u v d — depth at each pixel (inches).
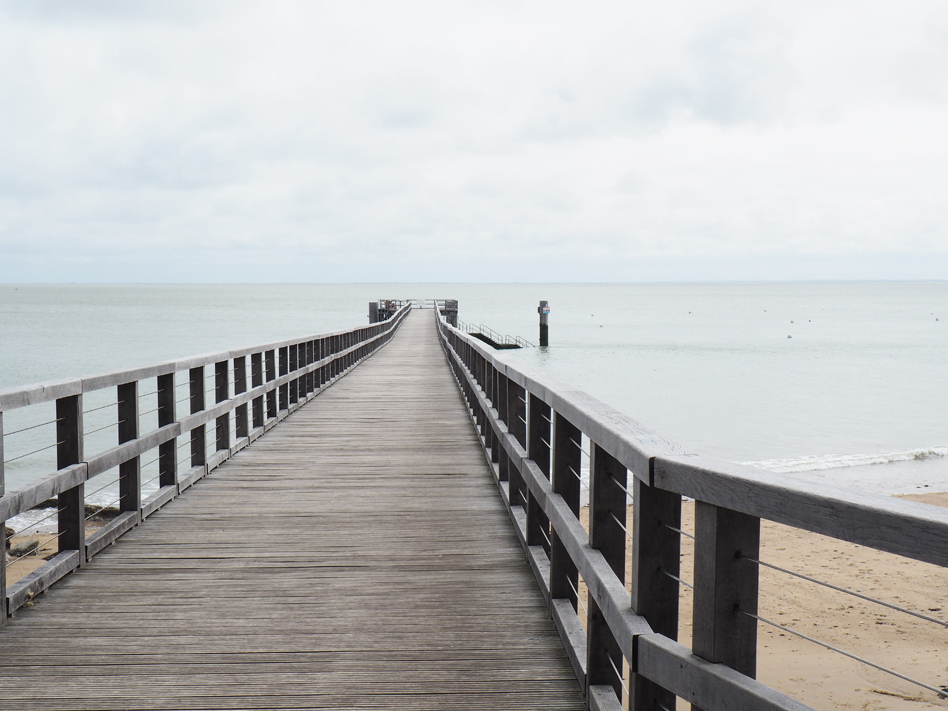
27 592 150.4
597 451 111.5
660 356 2237.9
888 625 402.6
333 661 127.0
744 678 67.9
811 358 2236.7
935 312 6240.2
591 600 108.7
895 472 812.6
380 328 1153.4
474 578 168.4
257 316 5098.4
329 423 401.1
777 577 473.1
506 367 202.4
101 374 183.6
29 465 852.0
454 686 118.6
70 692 115.5
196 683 118.7
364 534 201.6
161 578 167.3
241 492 248.7
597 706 104.1
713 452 948.0
